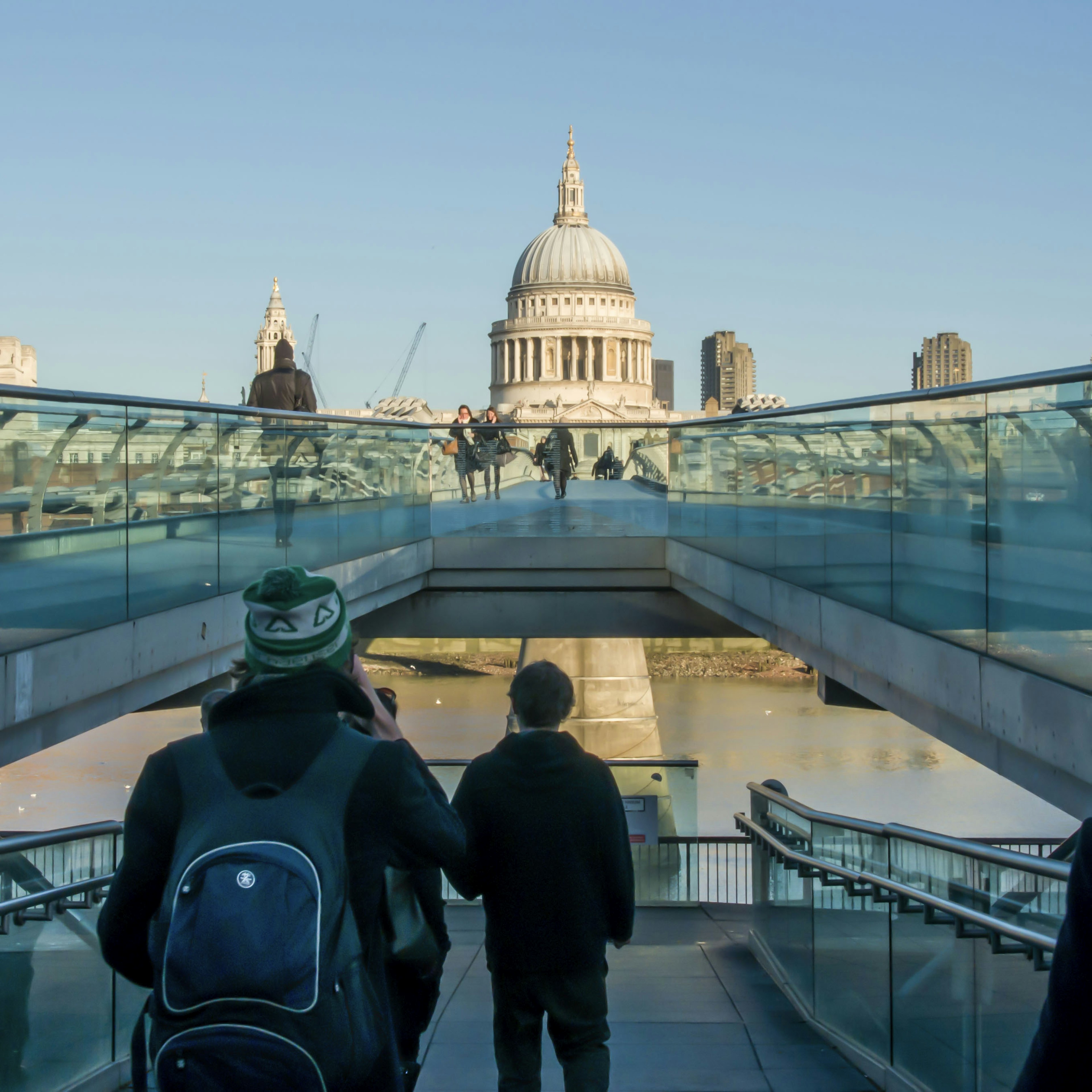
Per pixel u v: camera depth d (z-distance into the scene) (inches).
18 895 192.1
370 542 519.8
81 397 263.1
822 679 390.3
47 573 254.1
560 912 173.2
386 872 125.4
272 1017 88.6
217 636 353.4
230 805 98.9
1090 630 201.0
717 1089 233.1
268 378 606.9
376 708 130.6
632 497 714.8
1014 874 172.4
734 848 990.4
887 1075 232.7
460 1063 251.0
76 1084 220.4
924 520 283.1
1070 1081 69.0
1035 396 220.5
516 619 652.7
